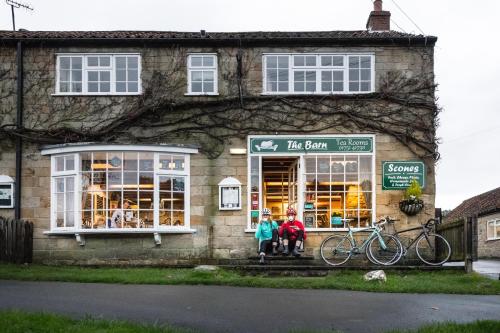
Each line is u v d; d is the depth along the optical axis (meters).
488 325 9.61
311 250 18.75
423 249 18.34
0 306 11.04
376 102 19.08
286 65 19.30
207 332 9.65
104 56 19.25
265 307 11.62
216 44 19.20
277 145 19.00
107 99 19.08
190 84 19.22
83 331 9.02
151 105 18.94
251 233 18.77
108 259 18.53
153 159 18.62
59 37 19.00
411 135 18.95
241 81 19.12
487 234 37.88
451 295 13.40
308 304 11.97
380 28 20.78
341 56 19.30
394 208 18.84
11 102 19.17
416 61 19.19
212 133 19.03
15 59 19.27
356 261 18.20
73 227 18.50
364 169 19.00
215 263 18.61
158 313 10.90
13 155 19.02
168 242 18.66
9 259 17.69
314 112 19.02
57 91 19.12
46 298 11.99
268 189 21.33
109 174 18.53
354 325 10.27
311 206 18.94
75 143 18.53
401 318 10.81
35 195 18.84
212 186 18.89
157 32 20.09
